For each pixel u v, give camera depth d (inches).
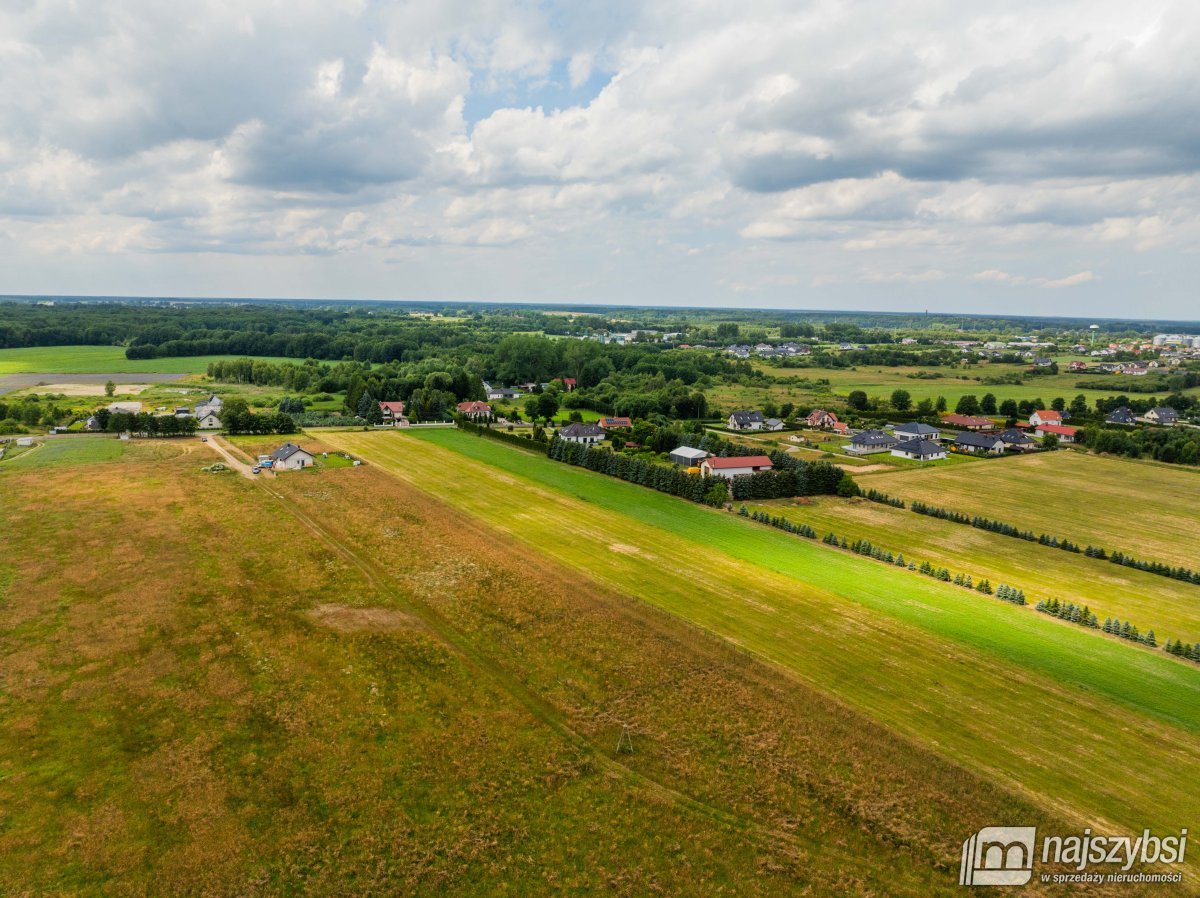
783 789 1293.1
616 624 1910.7
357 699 1529.3
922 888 1092.5
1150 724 1525.6
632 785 1295.5
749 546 2625.5
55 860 1089.4
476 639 1812.3
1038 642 1895.9
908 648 1833.2
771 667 1707.7
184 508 2869.1
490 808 1227.2
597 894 1064.2
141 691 1531.7
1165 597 2274.9
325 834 1158.3
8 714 1435.8
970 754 1403.8
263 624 1855.3
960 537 2854.3
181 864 1090.7
